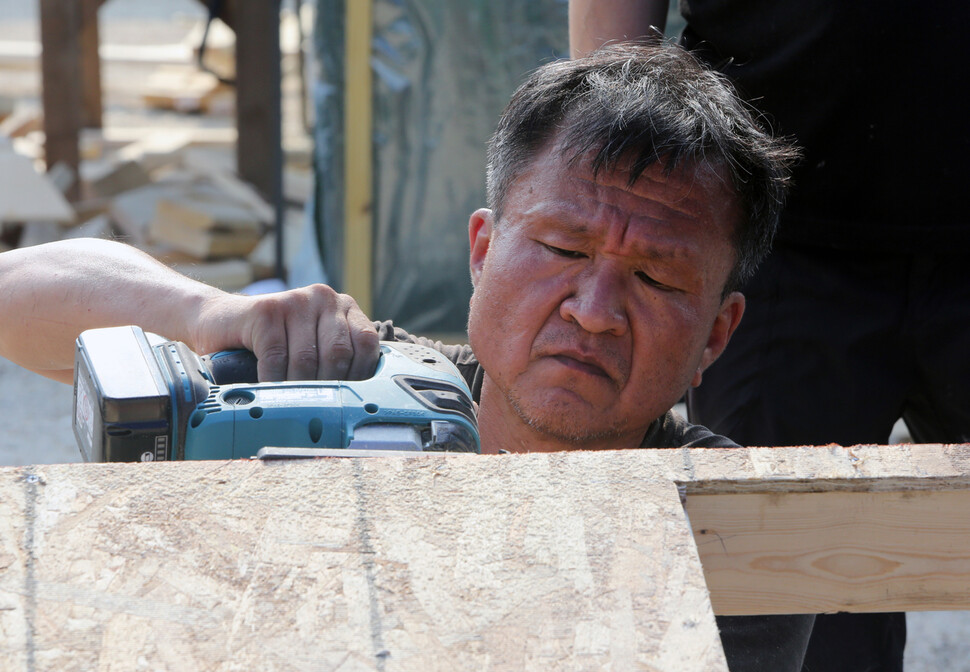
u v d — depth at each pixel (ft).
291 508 6.65
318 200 38.37
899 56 15.56
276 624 5.82
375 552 6.33
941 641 25.61
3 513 6.40
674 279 11.10
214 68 82.64
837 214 16.57
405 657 5.67
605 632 5.86
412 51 35.42
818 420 17.22
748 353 17.40
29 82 81.05
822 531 7.55
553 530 6.57
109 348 9.61
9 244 49.21
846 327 16.83
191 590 5.99
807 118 16.24
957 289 16.52
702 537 7.44
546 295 11.22
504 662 5.66
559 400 11.25
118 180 54.85
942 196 16.17
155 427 9.06
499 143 12.07
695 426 13.34
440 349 14.76
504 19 35.19
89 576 6.02
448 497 6.84
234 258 48.08
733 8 16.38
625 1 17.46
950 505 7.59
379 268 37.32
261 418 9.44
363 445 9.45
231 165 57.77
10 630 5.65
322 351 10.98
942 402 17.22
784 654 10.96
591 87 11.43
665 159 10.94
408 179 36.60
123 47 94.48
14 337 13.33
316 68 36.60
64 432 35.63
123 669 5.48
